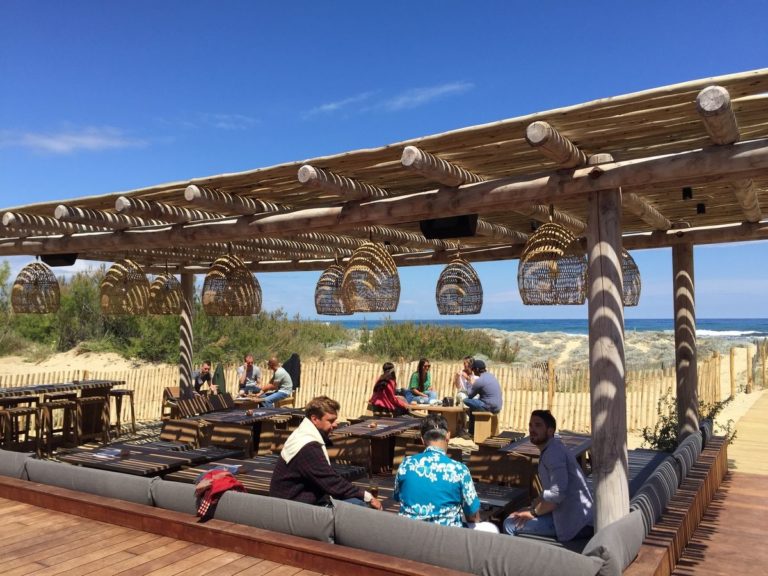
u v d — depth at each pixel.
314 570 4.14
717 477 7.18
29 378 13.96
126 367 20.97
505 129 4.00
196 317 21.69
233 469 6.03
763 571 4.53
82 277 24.14
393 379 10.35
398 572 3.78
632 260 7.66
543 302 5.52
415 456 4.36
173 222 6.84
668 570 4.17
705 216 7.22
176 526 4.80
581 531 4.50
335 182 5.07
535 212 6.68
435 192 5.11
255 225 6.25
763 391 17.19
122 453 6.67
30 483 5.88
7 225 7.04
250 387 12.12
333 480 4.64
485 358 22.67
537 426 4.50
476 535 3.73
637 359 27.98
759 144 3.79
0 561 4.38
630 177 4.20
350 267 6.44
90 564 4.32
